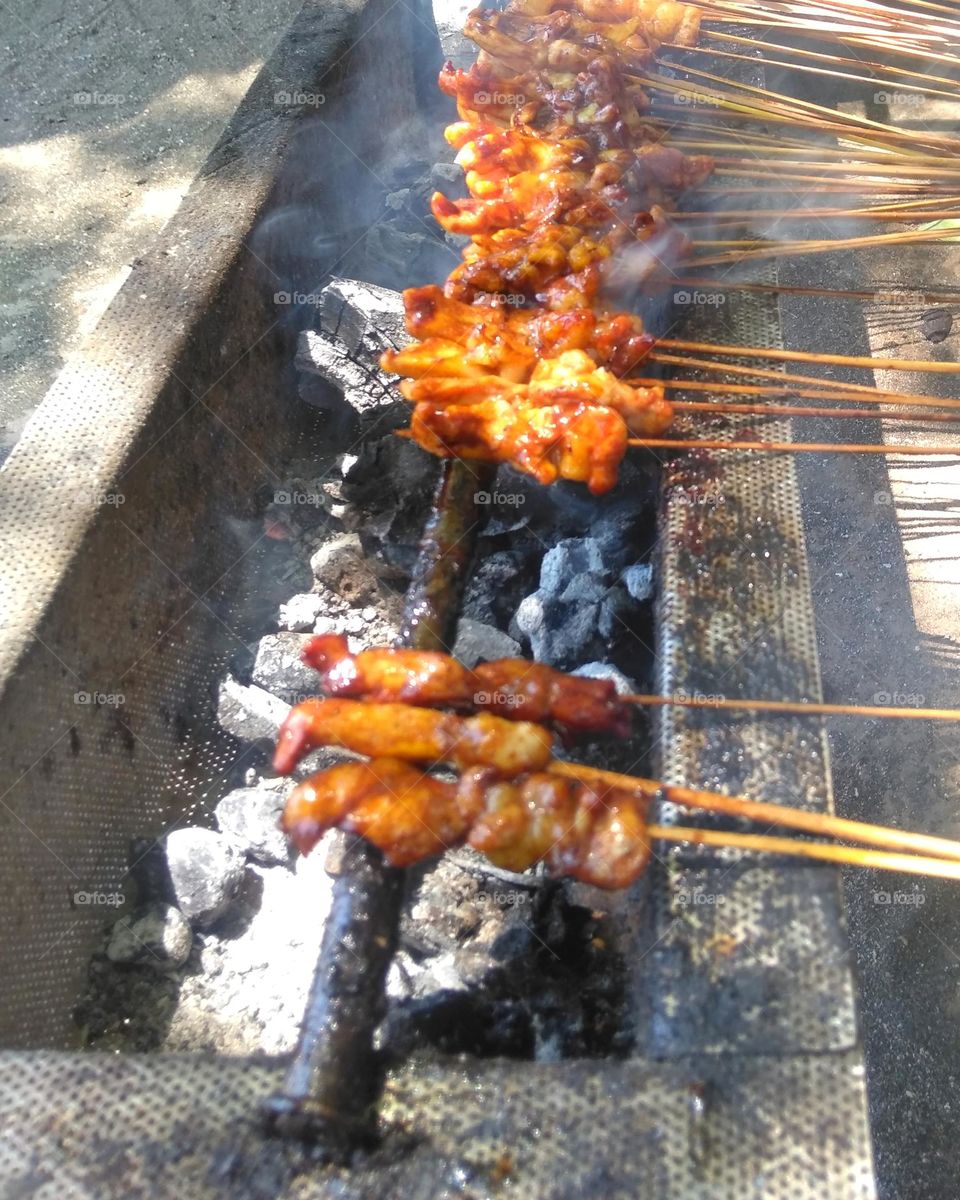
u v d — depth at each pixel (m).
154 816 0.43
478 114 0.56
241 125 0.57
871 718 0.49
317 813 0.31
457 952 0.38
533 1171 0.25
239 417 0.51
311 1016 0.28
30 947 0.36
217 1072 0.27
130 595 0.42
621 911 0.37
